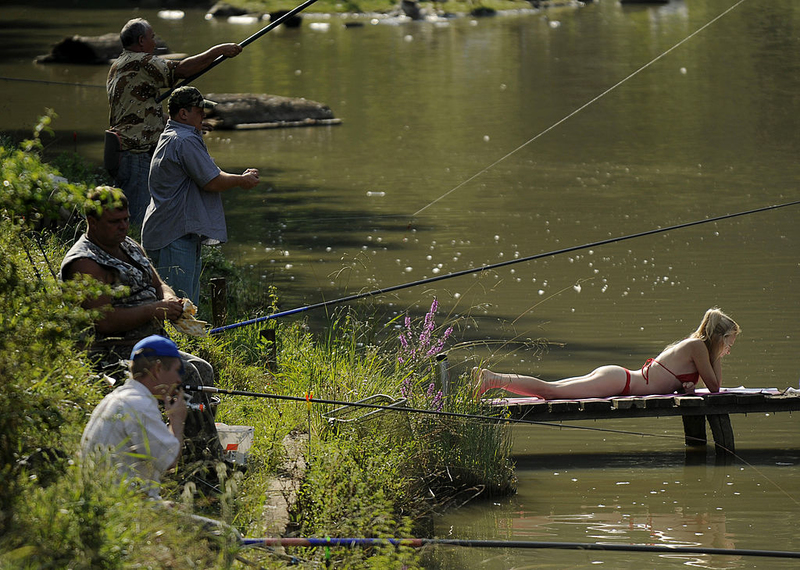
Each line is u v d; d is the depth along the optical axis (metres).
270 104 71.69
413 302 31.34
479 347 27.11
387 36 126.50
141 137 23.45
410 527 14.91
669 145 62.22
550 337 28.05
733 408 21.45
